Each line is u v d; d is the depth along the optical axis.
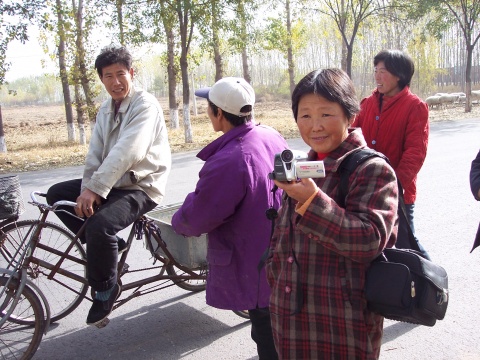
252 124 2.96
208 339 3.81
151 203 3.61
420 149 3.62
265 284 2.84
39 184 10.27
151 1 16.00
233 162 2.77
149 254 5.53
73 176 11.16
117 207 3.37
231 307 2.91
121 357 3.60
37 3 14.84
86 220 3.61
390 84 3.71
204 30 16.44
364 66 41.25
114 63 3.52
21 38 14.92
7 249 3.87
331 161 1.92
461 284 4.51
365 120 3.89
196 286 4.62
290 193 1.72
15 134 28.80
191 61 24.31
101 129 3.75
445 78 51.12
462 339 3.66
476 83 49.06
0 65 15.09
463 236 5.71
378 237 1.73
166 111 41.09
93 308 3.40
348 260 1.84
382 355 3.51
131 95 3.64
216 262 2.92
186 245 3.83
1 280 3.38
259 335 2.91
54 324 4.11
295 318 1.93
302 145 14.88
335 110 1.87
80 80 18.16
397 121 3.69
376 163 1.83
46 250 3.61
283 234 2.01
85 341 3.84
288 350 1.94
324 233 1.73
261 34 18.02
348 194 1.84
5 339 3.76
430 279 1.84
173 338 3.84
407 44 37.41
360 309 1.83
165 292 4.66
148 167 3.58
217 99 2.87
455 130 16.22
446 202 7.12
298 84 1.94
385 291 1.78
